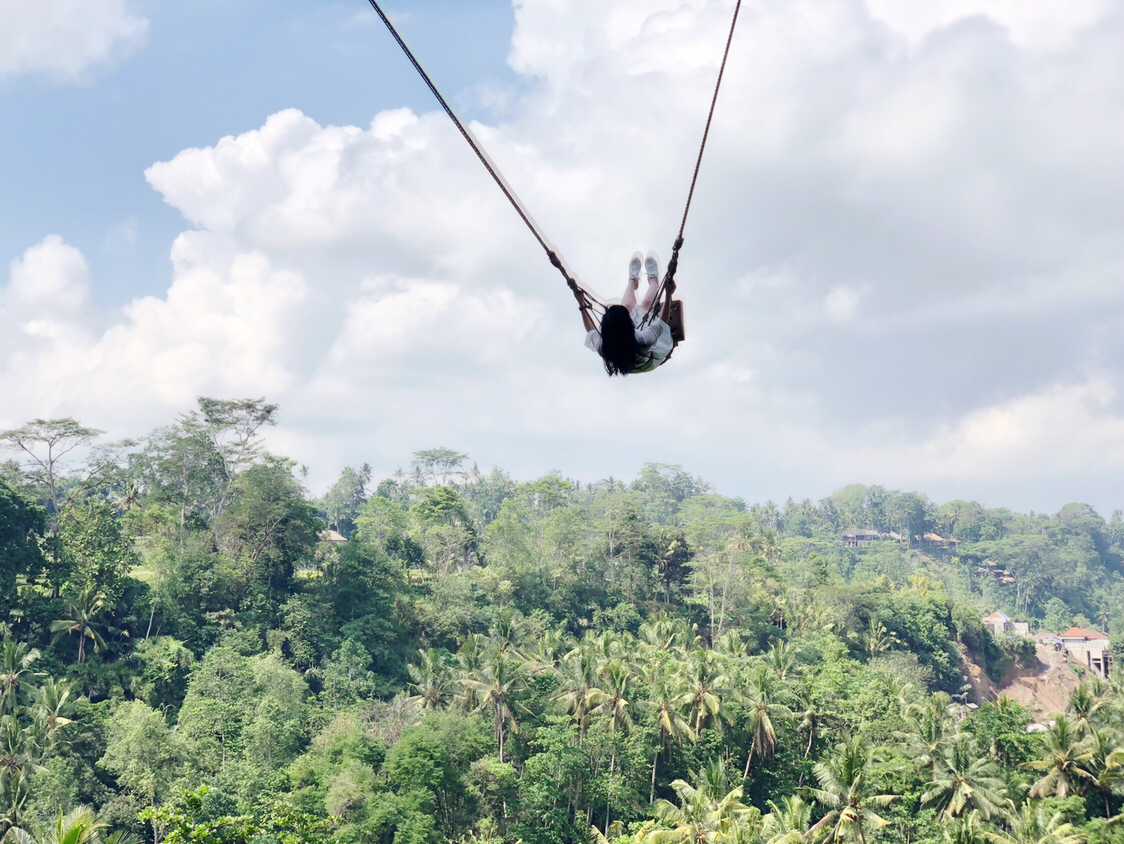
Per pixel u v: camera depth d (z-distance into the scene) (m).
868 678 93.81
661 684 77.88
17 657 75.81
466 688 80.25
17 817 60.09
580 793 72.31
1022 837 61.09
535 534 149.12
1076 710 79.81
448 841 65.56
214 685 79.19
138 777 65.31
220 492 117.31
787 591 150.75
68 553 90.38
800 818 60.28
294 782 65.75
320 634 99.00
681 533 144.88
